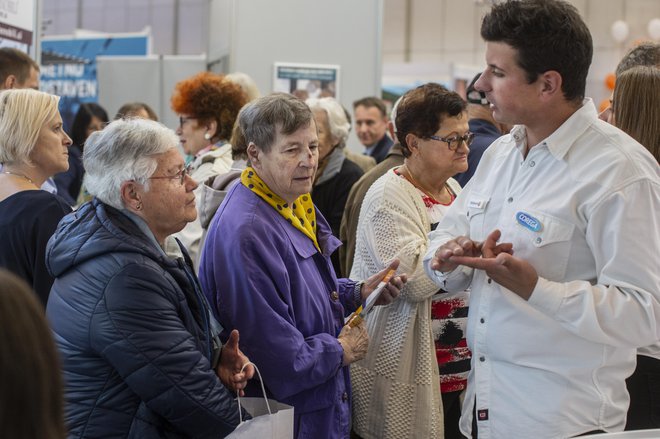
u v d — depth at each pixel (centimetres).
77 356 182
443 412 268
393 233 249
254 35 546
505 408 185
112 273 180
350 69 568
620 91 234
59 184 567
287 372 211
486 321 187
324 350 218
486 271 175
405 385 248
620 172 170
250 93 389
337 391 229
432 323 262
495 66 176
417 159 261
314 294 227
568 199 174
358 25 565
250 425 186
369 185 302
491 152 202
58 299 185
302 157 219
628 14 1155
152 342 178
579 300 169
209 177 298
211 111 350
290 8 551
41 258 233
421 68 1014
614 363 181
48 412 105
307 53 557
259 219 217
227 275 213
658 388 216
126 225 192
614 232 168
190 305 198
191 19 1244
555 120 179
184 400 180
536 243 177
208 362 188
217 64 607
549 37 169
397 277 237
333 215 381
